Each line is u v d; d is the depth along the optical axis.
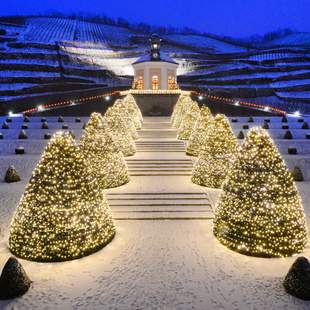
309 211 13.25
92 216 9.63
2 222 12.13
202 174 15.63
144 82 45.78
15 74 56.97
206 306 7.38
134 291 7.90
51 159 9.59
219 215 10.34
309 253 9.53
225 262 9.15
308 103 57.69
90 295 7.74
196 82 63.59
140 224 11.80
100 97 46.00
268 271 8.69
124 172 16.02
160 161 19.67
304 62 72.88
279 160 9.79
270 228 9.25
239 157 10.32
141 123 33.06
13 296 7.61
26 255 9.14
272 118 40.00
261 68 68.75
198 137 20.73
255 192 9.52
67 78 58.94
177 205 13.47
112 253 9.66
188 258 9.38
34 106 47.31
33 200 9.27
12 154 23.58
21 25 86.56
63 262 9.09
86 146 14.99
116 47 82.00
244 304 7.43
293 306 7.35
